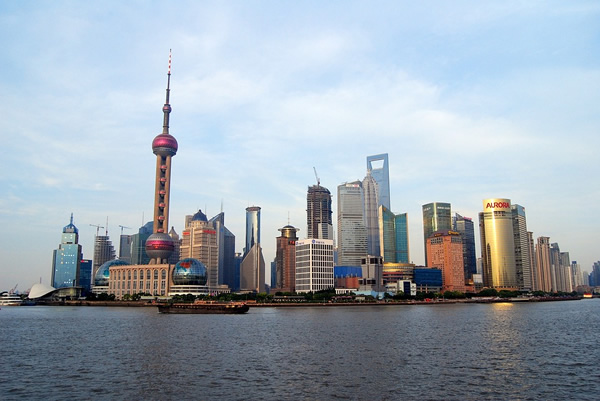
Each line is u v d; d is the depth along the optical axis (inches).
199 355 4879.4
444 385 3511.3
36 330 7854.3
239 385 3513.8
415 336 6569.9
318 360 4544.8
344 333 7007.9
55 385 3548.2
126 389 3410.4
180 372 3983.8
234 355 4867.1
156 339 6309.1
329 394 3262.8
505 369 4101.9
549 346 5526.6
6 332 7529.5
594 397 3206.2
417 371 4001.0
